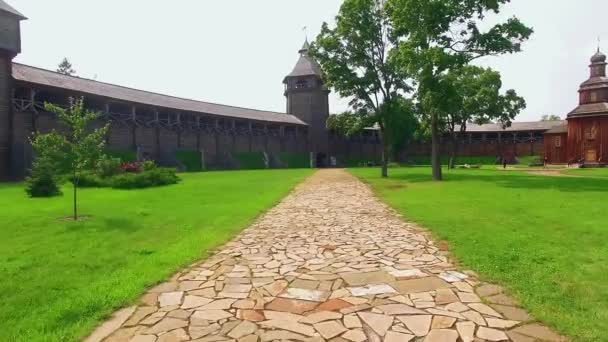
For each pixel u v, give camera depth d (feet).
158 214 38.27
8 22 100.17
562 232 26.61
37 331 13.51
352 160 240.94
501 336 12.48
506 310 14.44
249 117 183.32
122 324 13.91
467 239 25.46
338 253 23.20
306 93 220.64
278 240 27.04
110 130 132.67
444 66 73.26
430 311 14.47
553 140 202.08
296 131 216.13
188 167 151.84
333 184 77.56
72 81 124.36
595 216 32.48
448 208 39.58
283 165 196.24
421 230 29.55
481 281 17.66
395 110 106.52
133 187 69.41
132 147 141.08
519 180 76.43
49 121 114.21
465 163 234.38
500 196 48.80
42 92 114.73
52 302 16.12
